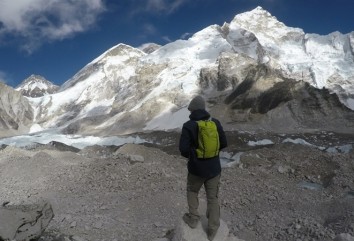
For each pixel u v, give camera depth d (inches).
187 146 248.1
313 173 663.1
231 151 2620.6
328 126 4124.0
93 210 502.6
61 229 390.9
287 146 890.7
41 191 615.5
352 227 382.0
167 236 329.4
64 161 812.6
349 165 677.3
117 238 389.1
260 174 665.0
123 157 761.0
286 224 436.8
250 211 505.0
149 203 523.2
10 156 895.7
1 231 270.5
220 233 282.2
